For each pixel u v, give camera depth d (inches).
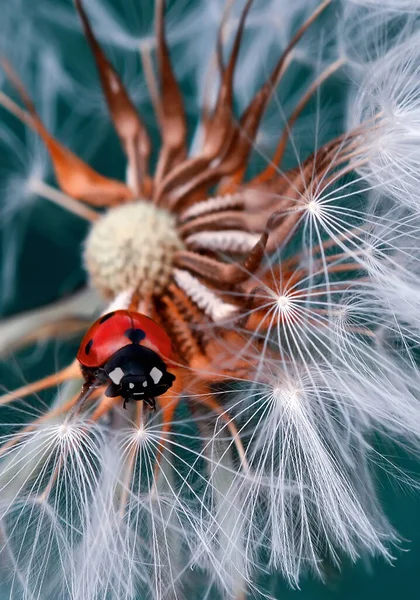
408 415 3.7
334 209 3.7
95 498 3.6
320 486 3.6
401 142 3.8
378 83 3.9
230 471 3.7
